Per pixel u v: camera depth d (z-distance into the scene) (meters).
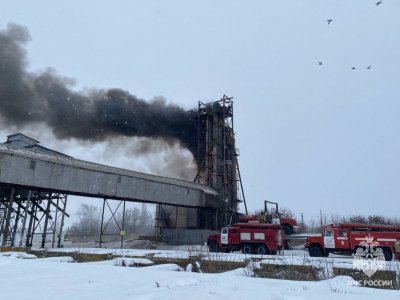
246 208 57.41
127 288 7.61
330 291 7.07
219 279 8.70
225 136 57.72
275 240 28.67
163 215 54.00
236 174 58.34
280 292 6.52
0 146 33.09
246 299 5.50
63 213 37.22
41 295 7.07
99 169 39.47
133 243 45.41
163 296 6.21
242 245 29.55
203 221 52.12
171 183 46.50
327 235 25.66
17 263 12.51
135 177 42.59
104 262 16.91
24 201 39.94
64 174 36.12
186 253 21.47
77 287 7.86
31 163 33.72
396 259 23.36
